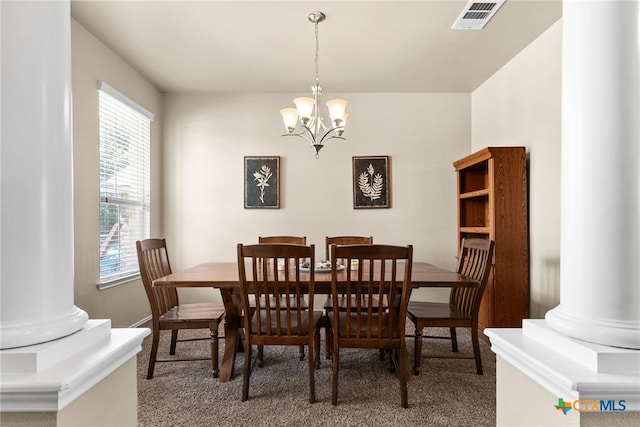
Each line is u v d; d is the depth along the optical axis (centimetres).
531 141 305
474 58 330
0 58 85
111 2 240
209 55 320
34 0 90
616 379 78
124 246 335
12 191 86
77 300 263
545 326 104
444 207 416
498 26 275
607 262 88
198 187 412
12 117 86
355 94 416
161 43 297
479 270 246
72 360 89
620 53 88
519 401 101
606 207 89
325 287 218
